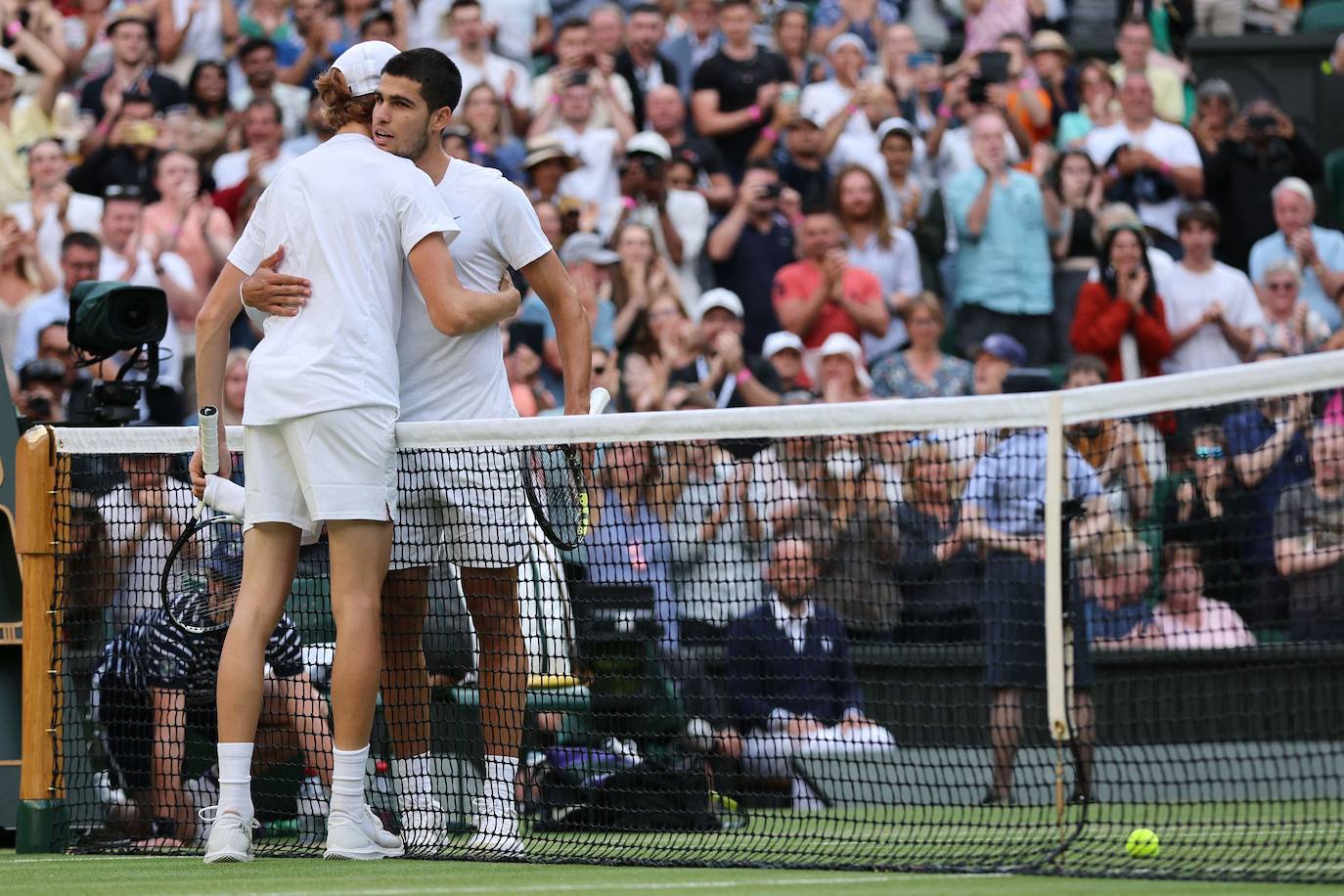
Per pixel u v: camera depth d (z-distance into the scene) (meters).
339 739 9.61
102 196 22.16
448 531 10.17
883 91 23.47
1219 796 14.49
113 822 11.49
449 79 10.12
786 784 14.25
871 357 21.58
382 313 9.62
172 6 24.31
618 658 12.71
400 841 10.00
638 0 25.88
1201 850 9.14
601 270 20.80
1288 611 15.88
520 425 9.69
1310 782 14.58
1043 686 11.64
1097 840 9.45
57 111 23.09
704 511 15.31
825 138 23.36
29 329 20.48
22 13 23.92
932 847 9.76
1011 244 22.34
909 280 22.08
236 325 21.05
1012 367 20.55
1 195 22.42
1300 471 15.98
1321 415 16.66
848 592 15.88
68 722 11.26
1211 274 22.03
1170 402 8.16
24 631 11.07
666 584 14.52
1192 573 15.77
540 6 25.28
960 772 15.06
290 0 24.94
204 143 22.59
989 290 22.33
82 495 11.59
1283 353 21.88
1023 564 13.89
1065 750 10.98
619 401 20.41
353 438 9.40
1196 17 27.08
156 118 22.61
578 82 23.00
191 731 12.26
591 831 11.02
